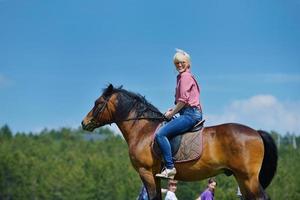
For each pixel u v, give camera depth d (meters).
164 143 13.34
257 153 12.90
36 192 111.56
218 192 79.44
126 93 14.40
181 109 13.62
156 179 13.84
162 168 13.69
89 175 116.56
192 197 86.12
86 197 110.12
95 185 111.94
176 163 13.41
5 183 112.12
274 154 13.06
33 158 124.31
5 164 112.62
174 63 13.75
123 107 14.29
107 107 14.38
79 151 152.25
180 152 13.34
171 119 13.75
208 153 13.14
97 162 122.94
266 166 13.13
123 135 14.36
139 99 14.29
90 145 169.38
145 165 13.75
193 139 13.30
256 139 12.94
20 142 162.38
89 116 14.55
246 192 12.95
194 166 13.28
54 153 151.38
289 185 94.25
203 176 13.37
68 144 172.12
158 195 13.81
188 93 13.44
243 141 12.87
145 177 13.75
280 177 96.81
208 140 13.20
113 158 138.00
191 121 13.39
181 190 86.12
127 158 148.50
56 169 118.06
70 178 111.56
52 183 111.00
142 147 13.80
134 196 108.06
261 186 12.93
